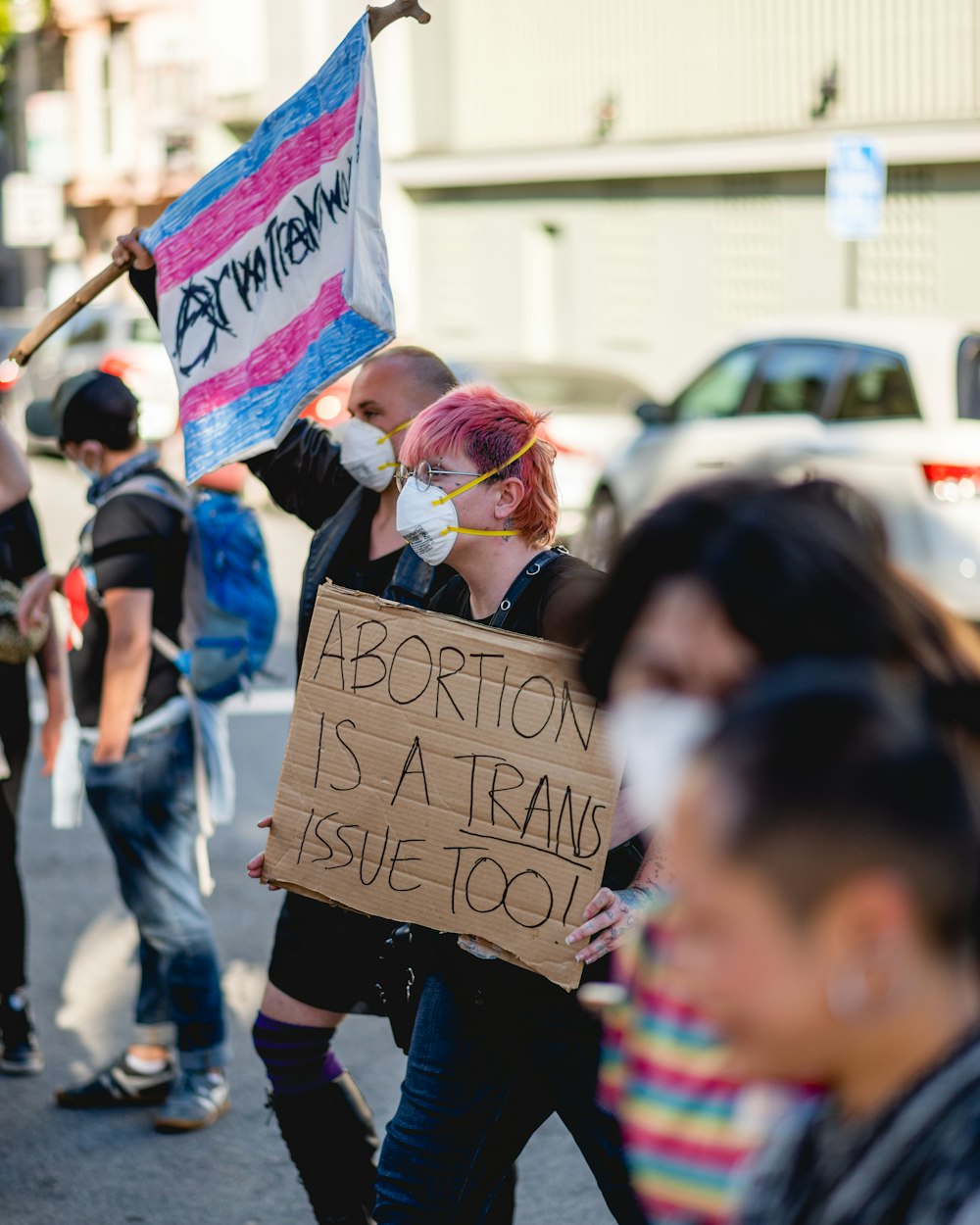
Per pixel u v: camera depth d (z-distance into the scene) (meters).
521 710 2.38
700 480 1.37
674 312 18.36
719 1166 1.44
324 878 2.51
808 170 16.45
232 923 5.52
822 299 16.55
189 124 31.41
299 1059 3.07
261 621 4.10
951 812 1.02
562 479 11.30
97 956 5.24
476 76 21.20
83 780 4.15
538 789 2.37
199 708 4.05
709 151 17.27
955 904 1.03
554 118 20.16
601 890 2.34
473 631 2.41
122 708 3.94
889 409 8.35
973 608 7.78
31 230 31.17
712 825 1.03
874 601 1.27
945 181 15.25
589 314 19.66
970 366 8.23
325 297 2.93
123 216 34.91
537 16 20.14
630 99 19.06
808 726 1.03
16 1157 3.91
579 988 2.40
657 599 1.30
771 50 17.23
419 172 21.53
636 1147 1.49
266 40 24.91
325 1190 3.12
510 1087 2.49
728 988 1.05
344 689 2.50
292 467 3.37
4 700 4.33
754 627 1.26
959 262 15.21
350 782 2.49
